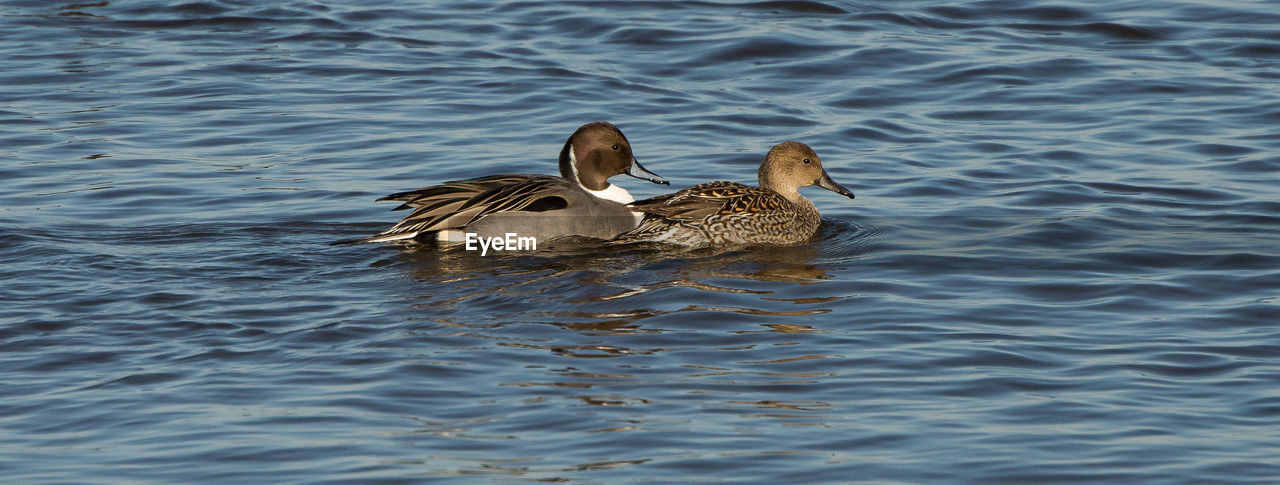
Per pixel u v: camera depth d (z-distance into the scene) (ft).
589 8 85.71
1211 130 64.75
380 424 33.35
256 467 31.09
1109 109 68.18
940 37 80.33
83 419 33.76
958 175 59.62
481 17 84.48
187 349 38.50
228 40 79.56
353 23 83.30
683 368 36.99
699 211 51.13
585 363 37.32
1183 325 40.60
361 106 68.49
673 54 77.10
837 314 41.75
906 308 42.32
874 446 32.24
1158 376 36.45
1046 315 41.70
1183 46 78.13
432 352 38.09
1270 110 67.15
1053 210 54.70
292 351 38.29
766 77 73.41
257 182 57.98
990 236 51.29
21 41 78.38
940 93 70.95
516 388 35.50
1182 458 31.48
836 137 64.75
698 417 33.78
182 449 32.01
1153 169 59.72
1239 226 52.16
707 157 61.87
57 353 38.17
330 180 58.44
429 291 44.09
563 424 33.37
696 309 42.06
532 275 46.21
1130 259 47.88
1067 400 34.86
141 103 68.39
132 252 48.47
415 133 64.59
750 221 51.19
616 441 32.42
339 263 47.73
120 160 60.39
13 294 43.11
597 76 73.15
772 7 85.76
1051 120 66.80
